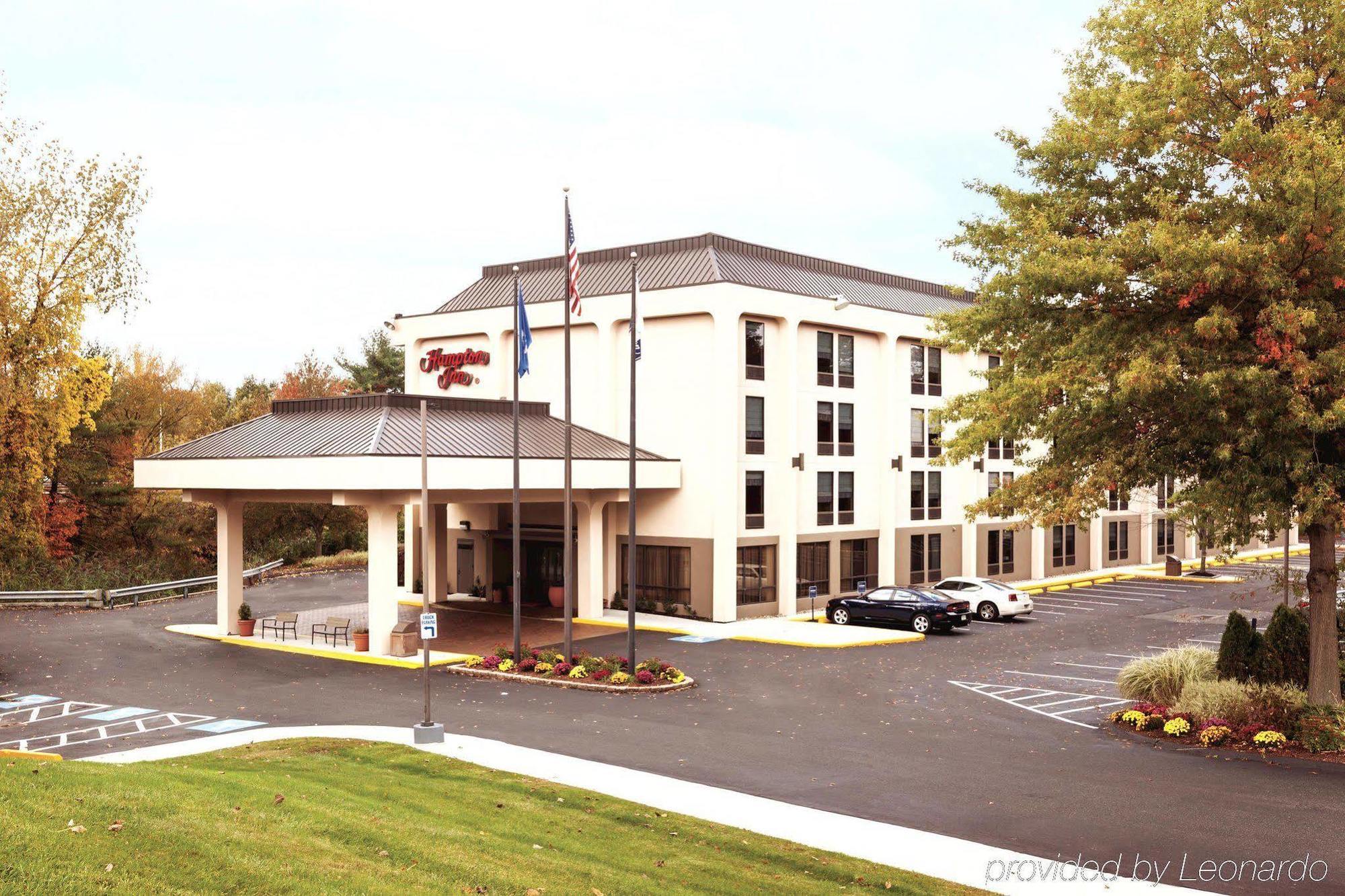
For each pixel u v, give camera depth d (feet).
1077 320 65.10
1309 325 55.52
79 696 83.10
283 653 106.63
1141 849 45.19
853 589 144.77
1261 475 59.57
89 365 120.67
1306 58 62.08
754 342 131.64
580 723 72.28
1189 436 62.59
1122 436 64.75
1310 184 53.83
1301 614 71.77
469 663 95.96
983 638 115.44
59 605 144.15
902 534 152.87
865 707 77.66
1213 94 63.52
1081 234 67.82
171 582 159.84
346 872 35.47
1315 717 63.00
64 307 113.09
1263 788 54.44
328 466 101.09
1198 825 48.49
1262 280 56.08
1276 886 40.88
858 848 45.27
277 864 35.06
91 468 177.17
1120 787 55.06
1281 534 241.14
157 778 45.11
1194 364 57.72
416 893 34.55
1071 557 188.96
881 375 150.00
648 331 132.77
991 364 170.81
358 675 93.25
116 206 114.93
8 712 76.33
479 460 105.19
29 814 35.24
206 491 118.21
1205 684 69.46
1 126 109.19
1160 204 62.03
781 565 133.59
